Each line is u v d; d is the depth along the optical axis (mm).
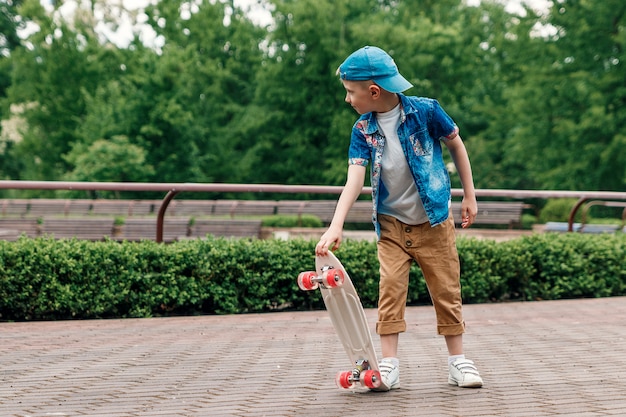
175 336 5211
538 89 24281
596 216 23719
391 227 3494
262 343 4871
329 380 3664
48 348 4711
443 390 3395
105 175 25219
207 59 32000
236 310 6605
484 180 28172
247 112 30062
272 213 18922
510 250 7312
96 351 4590
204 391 3430
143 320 6102
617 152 22938
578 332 5219
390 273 3447
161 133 26359
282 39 29125
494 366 3975
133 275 6367
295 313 6508
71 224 13703
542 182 25344
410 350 4551
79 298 6250
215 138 29906
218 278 6605
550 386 3453
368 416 2922
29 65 30312
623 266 7656
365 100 3387
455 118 30422
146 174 25828
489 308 6730
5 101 30453
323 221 18719
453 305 3498
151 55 27391
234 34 32281
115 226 14008
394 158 3412
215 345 4797
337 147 28453
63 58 29797
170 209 19078
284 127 30453
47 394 3404
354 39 28547
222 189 6758
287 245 6832
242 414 2984
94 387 3547
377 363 3309
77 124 30047
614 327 5441
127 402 3229
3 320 6215
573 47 24188
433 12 32500
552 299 7484
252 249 6680
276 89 29344
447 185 3469
